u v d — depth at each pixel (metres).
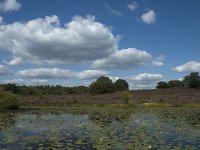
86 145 20.97
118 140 22.84
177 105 67.19
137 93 93.94
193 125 32.06
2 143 21.59
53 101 76.06
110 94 93.12
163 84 113.06
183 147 20.48
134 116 42.91
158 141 22.55
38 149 19.66
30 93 95.31
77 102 74.19
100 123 33.88
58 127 30.20
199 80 104.69
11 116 42.09
